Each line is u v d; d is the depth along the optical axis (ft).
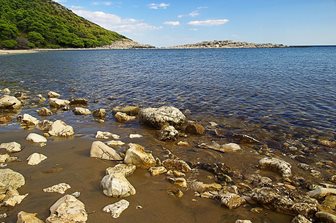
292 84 90.63
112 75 118.42
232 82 96.32
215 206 24.97
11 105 60.13
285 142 42.19
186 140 42.98
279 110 59.06
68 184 27.78
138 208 24.14
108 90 83.61
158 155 36.81
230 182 29.71
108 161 33.76
